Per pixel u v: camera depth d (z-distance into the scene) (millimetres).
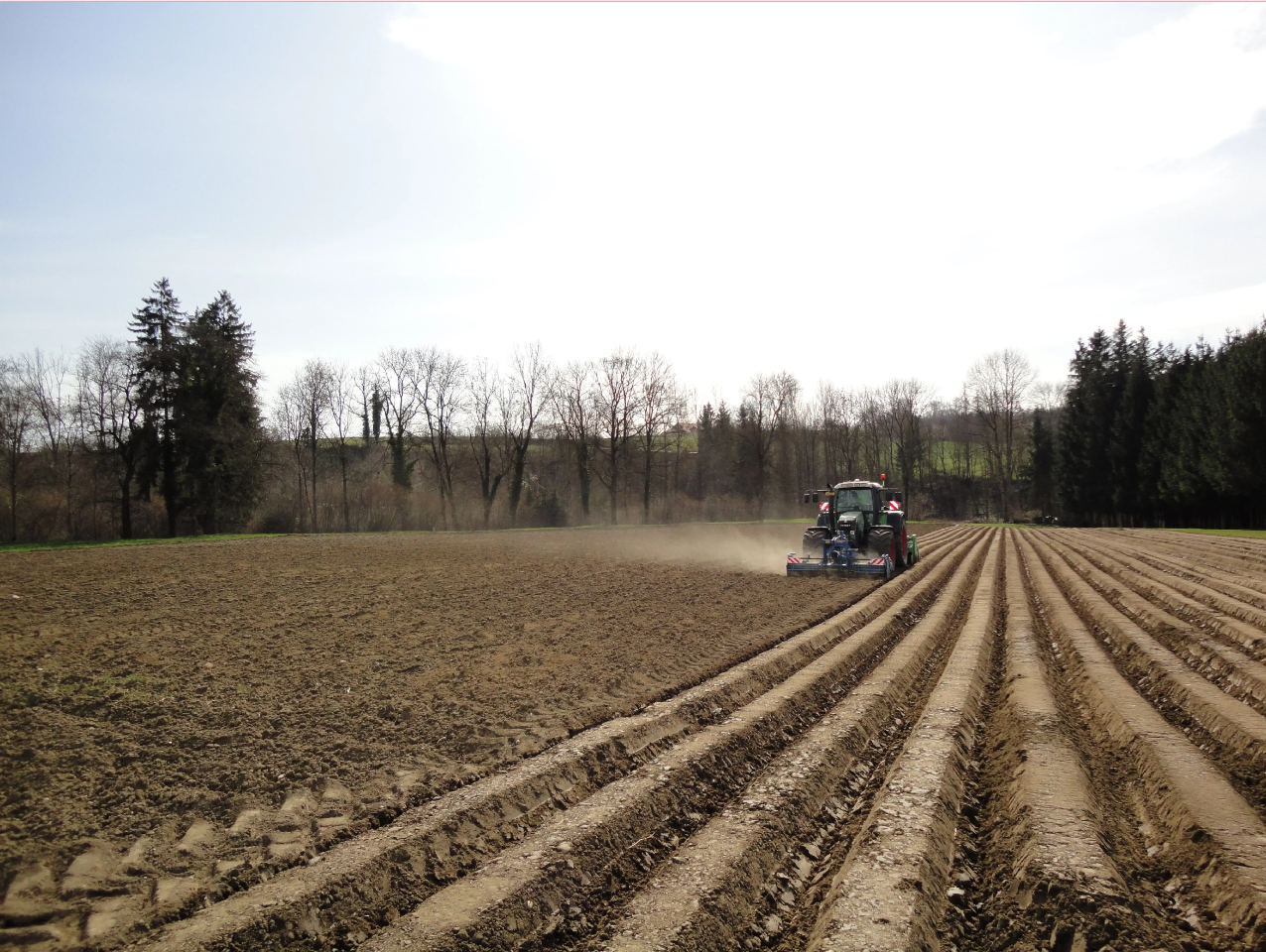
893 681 9344
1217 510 46781
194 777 5656
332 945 3836
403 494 44594
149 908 3936
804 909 4535
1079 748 7094
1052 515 69688
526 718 7312
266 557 21031
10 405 34000
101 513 36625
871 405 81938
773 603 15062
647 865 4902
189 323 37594
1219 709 7688
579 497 54812
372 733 6762
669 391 53125
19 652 8938
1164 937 3998
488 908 4062
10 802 5098
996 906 4434
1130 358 61312
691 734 7168
